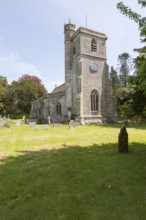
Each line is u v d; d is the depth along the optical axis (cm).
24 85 6169
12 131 1995
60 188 520
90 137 1502
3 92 5653
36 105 4759
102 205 426
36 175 621
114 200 448
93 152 950
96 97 3444
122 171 649
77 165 726
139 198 457
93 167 696
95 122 3297
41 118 4041
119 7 600
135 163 742
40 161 800
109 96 3550
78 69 3356
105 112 3497
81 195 477
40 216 386
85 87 3344
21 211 405
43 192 494
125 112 920
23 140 1366
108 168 682
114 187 521
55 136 1581
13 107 6147
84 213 395
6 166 728
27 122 3619
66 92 3675
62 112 3712
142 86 682
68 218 378
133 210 404
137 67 723
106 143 1215
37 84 6481
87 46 3466
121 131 940
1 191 503
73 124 2427
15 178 596
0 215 393
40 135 1655
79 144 1195
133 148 1022
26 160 821
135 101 873
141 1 587
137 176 601
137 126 2455
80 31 3400
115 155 870
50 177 603
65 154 923
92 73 3456
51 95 3931
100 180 570
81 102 3238
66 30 3841
